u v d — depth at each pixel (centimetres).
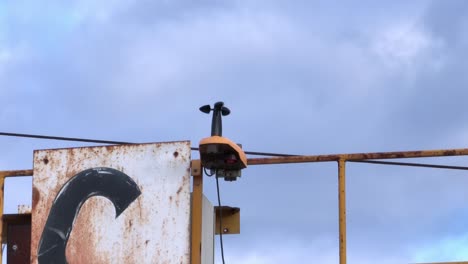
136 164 894
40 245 889
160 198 880
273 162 889
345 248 851
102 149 904
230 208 985
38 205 900
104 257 876
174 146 892
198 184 891
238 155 845
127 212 882
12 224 997
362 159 877
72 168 904
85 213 890
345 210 864
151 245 870
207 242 922
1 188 932
